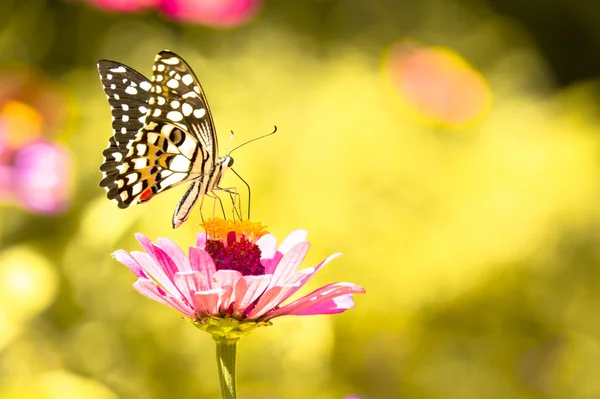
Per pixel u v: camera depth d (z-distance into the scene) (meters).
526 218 1.03
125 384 0.90
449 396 0.98
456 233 1.00
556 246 1.04
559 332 1.02
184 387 0.91
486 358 1.00
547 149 1.15
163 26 1.29
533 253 1.02
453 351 1.00
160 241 0.71
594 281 1.04
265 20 1.43
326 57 1.35
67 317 0.92
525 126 1.24
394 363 0.98
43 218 0.96
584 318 1.02
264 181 0.99
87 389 0.85
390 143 1.06
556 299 1.03
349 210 0.99
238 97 1.10
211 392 0.91
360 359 0.97
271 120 1.07
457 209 1.02
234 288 0.70
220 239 0.73
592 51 1.85
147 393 0.90
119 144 0.76
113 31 1.17
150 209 0.93
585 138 1.19
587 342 1.00
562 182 1.10
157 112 0.75
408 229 1.00
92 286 0.92
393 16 1.58
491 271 1.00
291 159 1.01
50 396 0.84
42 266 0.89
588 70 1.85
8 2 1.18
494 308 1.00
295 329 0.91
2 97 0.96
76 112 1.00
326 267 0.97
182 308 0.71
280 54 1.24
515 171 1.10
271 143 1.02
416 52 1.17
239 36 1.30
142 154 0.75
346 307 0.72
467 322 1.00
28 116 0.94
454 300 1.00
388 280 0.98
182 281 0.70
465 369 0.99
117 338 0.91
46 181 0.91
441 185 1.04
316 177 1.00
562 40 1.87
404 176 1.03
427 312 0.99
